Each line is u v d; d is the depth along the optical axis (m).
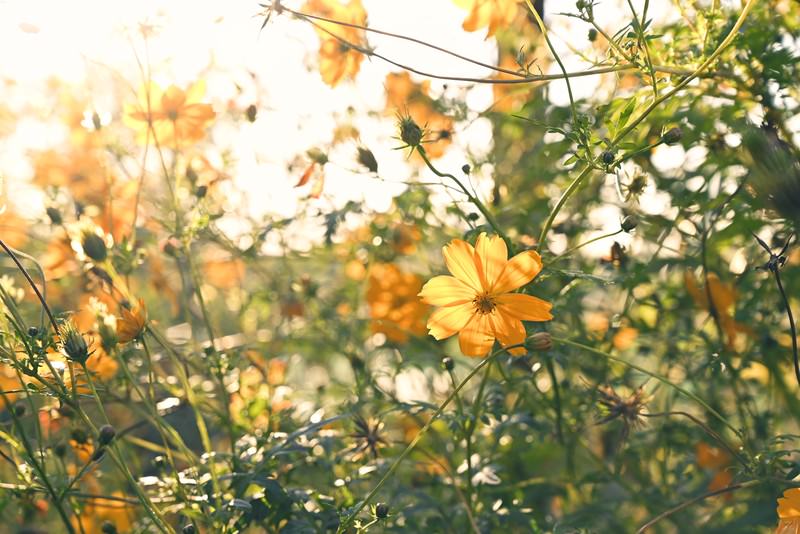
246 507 0.62
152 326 0.72
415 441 0.60
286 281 0.86
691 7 0.65
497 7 0.67
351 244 0.82
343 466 0.72
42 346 0.61
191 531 0.61
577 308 0.73
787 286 0.71
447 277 0.59
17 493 0.66
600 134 0.70
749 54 0.65
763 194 0.61
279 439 0.70
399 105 0.74
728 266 0.75
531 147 0.78
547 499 0.78
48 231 0.79
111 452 0.61
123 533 0.74
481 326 0.60
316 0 0.69
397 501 0.68
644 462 0.77
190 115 0.73
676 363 0.74
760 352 0.72
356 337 0.83
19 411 0.67
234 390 0.74
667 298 0.75
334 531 0.66
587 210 0.75
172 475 0.67
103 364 0.70
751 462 0.62
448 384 0.79
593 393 0.70
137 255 0.73
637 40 0.61
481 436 0.74
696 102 0.67
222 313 0.94
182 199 0.75
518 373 0.72
